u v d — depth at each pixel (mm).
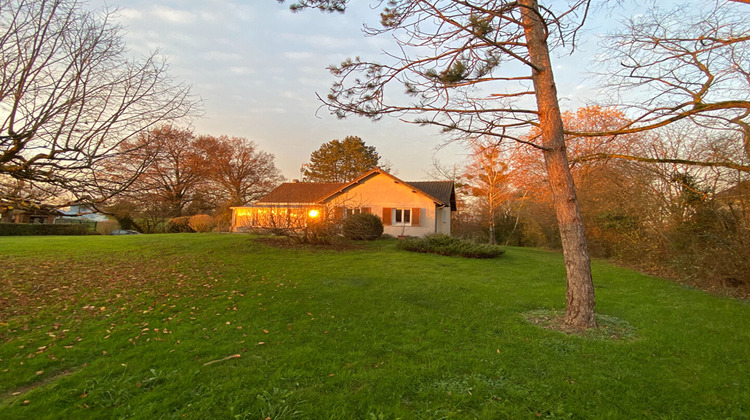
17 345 4570
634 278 10352
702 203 10258
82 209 5035
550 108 5785
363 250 14664
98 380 3660
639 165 11969
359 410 3234
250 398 3363
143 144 5215
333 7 5516
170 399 3314
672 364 4258
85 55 4707
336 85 5965
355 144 47906
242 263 11031
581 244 5664
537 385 3676
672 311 6648
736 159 8930
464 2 4941
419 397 3443
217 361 4148
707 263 9352
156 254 12516
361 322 5688
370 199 23828
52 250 12867
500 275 10133
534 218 23141
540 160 20734
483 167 25922
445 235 15281
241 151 44281
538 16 5359
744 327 5676
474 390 3568
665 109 7055
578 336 5141
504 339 5004
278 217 15375
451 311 6359
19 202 4387
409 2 5305
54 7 4555
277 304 6621
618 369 4082
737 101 6164
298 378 3779
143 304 6613
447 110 5531
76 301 6746
